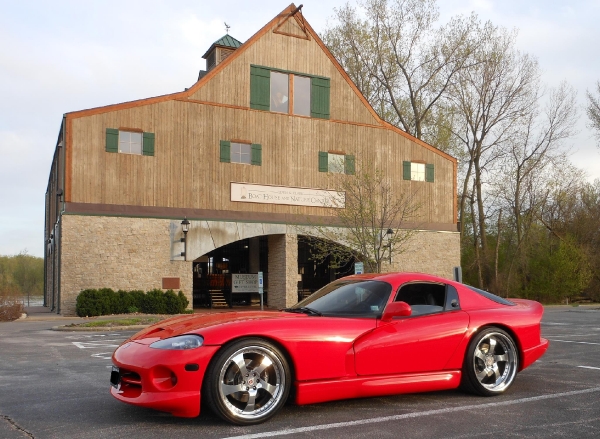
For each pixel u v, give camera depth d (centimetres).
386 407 503
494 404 518
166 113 2303
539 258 3809
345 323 490
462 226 3862
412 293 546
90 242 2130
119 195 2192
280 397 448
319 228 2442
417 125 3691
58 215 2375
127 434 411
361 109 2739
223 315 511
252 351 443
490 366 559
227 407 429
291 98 2575
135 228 2209
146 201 2239
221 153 2400
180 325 477
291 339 457
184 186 2317
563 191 3844
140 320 1708
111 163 2186
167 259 2255
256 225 2448
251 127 2473
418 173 2862
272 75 2545
